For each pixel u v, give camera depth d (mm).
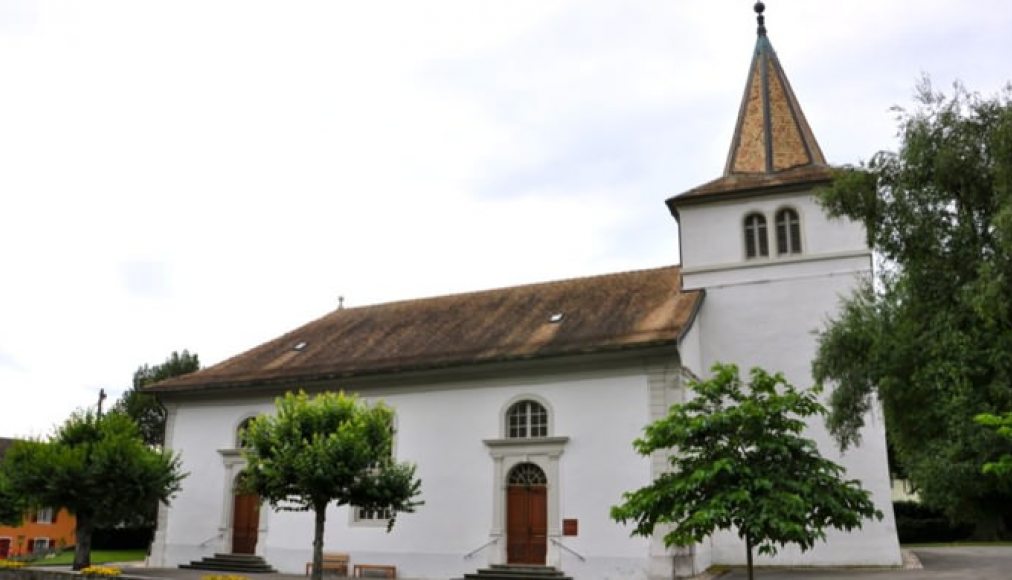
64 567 24922
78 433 25109
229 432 27203
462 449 23469
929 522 36125
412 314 29453
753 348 23969
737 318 24391
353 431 19406
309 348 28812
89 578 20469
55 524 51875
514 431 23219
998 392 12695
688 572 19938
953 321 13914
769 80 27609
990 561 23016
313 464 18766
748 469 11359
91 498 23500
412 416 24469
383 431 20266
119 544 41719
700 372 24141
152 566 26891
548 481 22047
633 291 26031
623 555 20672
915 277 14805
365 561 23875
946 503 13539
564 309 25891
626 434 21438
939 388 13453
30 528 50781
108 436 24609
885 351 15148
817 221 24125
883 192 15492
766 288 24297
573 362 22500
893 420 15523
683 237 25781
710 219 25531
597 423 21875
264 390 26859
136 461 24062
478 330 26078
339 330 29938
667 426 12227
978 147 14242
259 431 20094
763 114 27094
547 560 21531
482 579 21391
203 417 27828
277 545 25312
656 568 20203
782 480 11297
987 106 14539
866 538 21922
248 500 26453
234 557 25562
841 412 16922
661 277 26719
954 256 14414
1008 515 13469
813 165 25672
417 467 23828
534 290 28344
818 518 11633
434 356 24781
